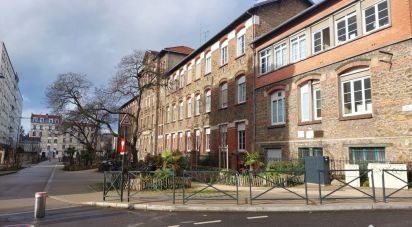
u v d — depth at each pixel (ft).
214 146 97.50
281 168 57.36
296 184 53.78
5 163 165.07
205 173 52.70
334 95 58.85
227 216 34.12
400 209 35.09
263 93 77.30
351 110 56.39
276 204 37.58
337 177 51.21
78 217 34.91
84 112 98.48
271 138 73.51
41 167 182.19
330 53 60.39
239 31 89.25
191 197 43.73
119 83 88.22
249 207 36.35
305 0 88.33
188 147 116.67
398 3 49.52
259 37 78.59
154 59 95.20
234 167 82.99
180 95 127.03
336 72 58.90
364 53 54.03
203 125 105.81
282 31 73.20
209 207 37.14
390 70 49.90
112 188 54.80
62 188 64.69
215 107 98.63
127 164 86.94
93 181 81.56
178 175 55.77
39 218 34.73
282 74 71.77
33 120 440.86
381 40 51.49
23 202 46.42
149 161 68.49
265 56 79.05
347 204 36.11
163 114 145.38
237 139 86.58
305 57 65.98
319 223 29.78
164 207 38.24
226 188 52.29
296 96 67.51
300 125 65.87
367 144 52.19
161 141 145.59
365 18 55.11
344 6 58.29
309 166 54.90
